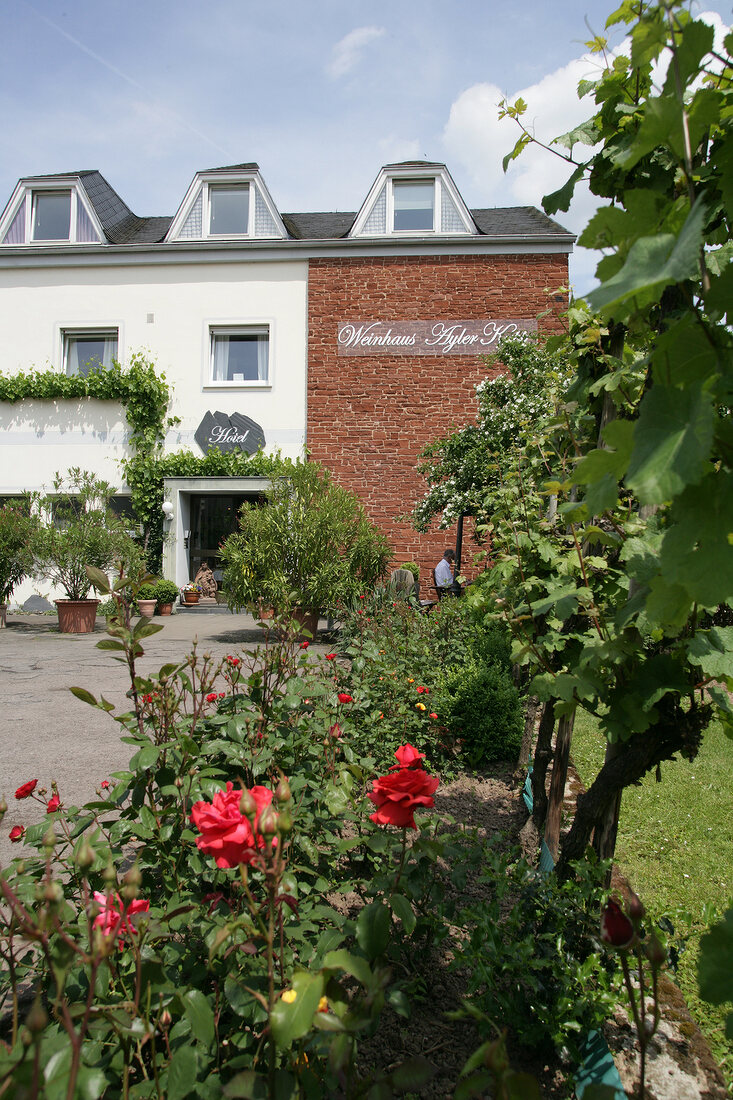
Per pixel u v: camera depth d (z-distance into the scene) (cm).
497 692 455
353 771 209
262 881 152
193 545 1476
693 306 88
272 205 1410
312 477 1038
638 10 140
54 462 1431
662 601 94
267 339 1409
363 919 137
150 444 1400
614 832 199
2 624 1206
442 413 1337
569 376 351
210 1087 110
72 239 1456
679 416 76
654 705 164
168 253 1402
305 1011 95
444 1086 163
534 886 187
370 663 452
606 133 187
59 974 87
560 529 301
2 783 391
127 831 176
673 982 194
